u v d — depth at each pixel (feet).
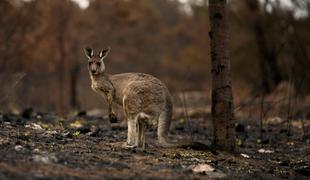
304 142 42.98
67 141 31.76
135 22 107.76
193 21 148.97
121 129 43.24
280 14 91.35
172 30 149.69
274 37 92.48
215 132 34.35
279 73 91.35
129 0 105.19
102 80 34.55
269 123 52.08
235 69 104.68
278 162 34.17
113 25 103.71
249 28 98.68
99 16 102.63
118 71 137.49
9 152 26.04
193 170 27.50
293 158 36.55
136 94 32.07
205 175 26.96
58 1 94.73
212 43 33.83
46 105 88.07
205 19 128.98
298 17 84.23
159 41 146.10
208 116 57.21
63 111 62.95
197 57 128.36
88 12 101.14
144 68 142.41
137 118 32.32
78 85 114.93
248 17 97.40
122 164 26.73
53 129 38.58
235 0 100.12
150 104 32.07
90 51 35.83
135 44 115.85
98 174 24.30
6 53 88.12
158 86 32.55
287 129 47.91
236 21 101.71
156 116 32.27
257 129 49.39
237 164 31.37
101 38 102.42
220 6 33.55
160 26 148.15
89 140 33.78
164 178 24.84
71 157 26.91
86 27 100.53
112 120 34.55
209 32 34.04
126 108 32.45
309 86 63.82
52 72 100.53
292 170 31.71
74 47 97.91
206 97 72.02
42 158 25.48
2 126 34.63
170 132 45.88
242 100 64.44
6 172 22.38
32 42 93.25
